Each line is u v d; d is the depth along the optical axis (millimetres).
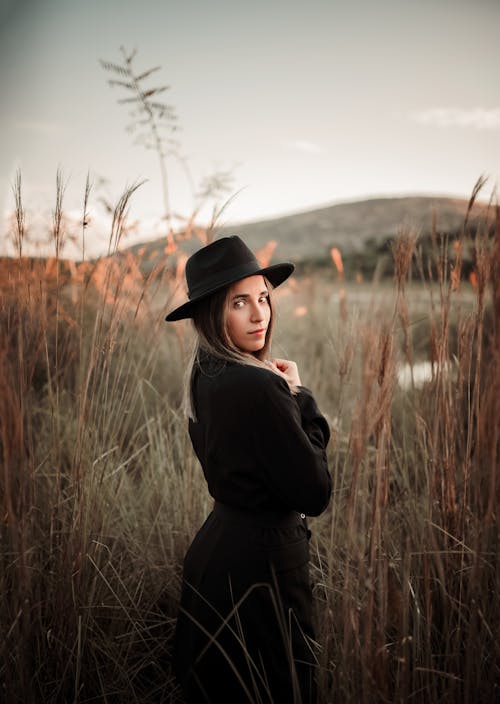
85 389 1891
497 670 1541
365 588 1434
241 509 1517
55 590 1827
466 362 1818
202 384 1573
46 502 2078
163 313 2635
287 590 1501
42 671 1785
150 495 2486
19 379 1664
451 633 1640
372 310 1990
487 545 1604
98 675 1821
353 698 1405
